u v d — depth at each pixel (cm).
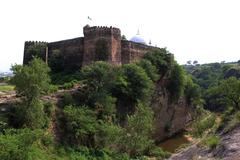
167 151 7162
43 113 5475
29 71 5403
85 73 6688
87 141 5828
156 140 8094
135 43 8675
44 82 5544
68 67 8356
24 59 8844
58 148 5366
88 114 5984
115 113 6731
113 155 5819
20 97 5603
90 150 5694
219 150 2823
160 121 8419
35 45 8806
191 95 9994
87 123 5797
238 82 4916
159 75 8638
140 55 8788
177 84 9044
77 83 6950
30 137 4341
